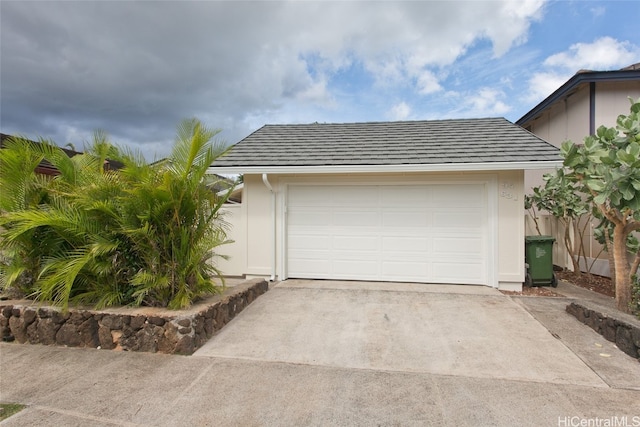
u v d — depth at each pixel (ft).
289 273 26.37
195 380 11.47
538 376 11.46
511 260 23.12
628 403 9.83
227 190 18.98
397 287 23.67
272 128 34.14
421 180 24.56
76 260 14.64
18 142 17.10
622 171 14.89
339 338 14.89
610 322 14.32
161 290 15.51
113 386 11.17
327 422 9.07
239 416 9.39
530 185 35.70
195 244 16.44
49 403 10.19
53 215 14.87
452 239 24.40
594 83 28.04
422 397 10.25
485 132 27.81
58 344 14.89
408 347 13.91
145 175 15.56
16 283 16.78
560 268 31.09
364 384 11.05
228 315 17.06
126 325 14.25
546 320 16.93
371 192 25.35
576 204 25.17
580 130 29.73
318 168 23.72
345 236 25.75
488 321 16.84
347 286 24.03
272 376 11.66
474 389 10.69
